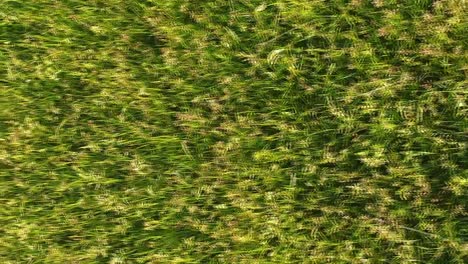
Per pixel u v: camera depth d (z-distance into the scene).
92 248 3.19
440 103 2.73
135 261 3.18
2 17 3.23
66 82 3.20
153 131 3.11
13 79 3.24
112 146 3.14
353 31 2.81
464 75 2.70
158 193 3.10
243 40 2.97
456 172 2.72
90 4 3.12
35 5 3.17
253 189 3.00
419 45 2.73
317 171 2.91
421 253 2.81
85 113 3.18
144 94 3.08
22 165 3.24
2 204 3.29
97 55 3.12
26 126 3.22
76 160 3.20
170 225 3.12
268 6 2.91
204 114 3.03
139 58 3.11
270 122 2.94
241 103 2.99
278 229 2.96
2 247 3.31
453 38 2.68
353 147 2.85
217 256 3.07
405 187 2.77
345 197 2.90
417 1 2.70
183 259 3.09
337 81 2.87
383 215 2.82
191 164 3.07
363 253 2.87
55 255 3.25
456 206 2.74
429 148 2.76
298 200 2.95
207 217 3.07
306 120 2.92
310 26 2.86
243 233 3.01
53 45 3.17
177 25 3.02
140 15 3.08
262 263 3.00
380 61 2.79
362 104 2.83
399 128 2.76
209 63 3.00
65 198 3.24
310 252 2.95
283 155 2.93
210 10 2.97
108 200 3.13
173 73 3.06
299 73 2.90
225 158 3.01
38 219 3.25
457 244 2.72
